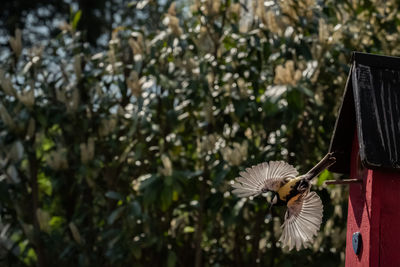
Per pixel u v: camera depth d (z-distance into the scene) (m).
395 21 6.93
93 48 13.38
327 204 6.05
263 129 6.76
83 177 7.21
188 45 7.03
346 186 6.48
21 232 7.42
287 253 6.40
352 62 4.42
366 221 4.19
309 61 6.23
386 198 4.07
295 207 3.09
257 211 6.64
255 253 6.70
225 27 7.20
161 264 6.95
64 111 7.00
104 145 7.17
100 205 7.36
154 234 6.57
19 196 7.20
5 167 6.76
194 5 6.93
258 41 6.74
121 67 7.17
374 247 4.07
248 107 6.42
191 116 7.05
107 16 13.35
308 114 6.67
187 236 7.23
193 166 7.04
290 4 6.41
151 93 7.08
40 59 7.04
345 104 4.52
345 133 4.75
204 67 6.55
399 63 4.37
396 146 3.91
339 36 6.36
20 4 13.23
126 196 7.12
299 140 6.58
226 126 6.87
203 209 6.63
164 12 7.44
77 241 6.56
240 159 6.09
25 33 13.28
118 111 6.86
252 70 6.72
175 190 6.38
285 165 3.22
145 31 7.38
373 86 4.21
